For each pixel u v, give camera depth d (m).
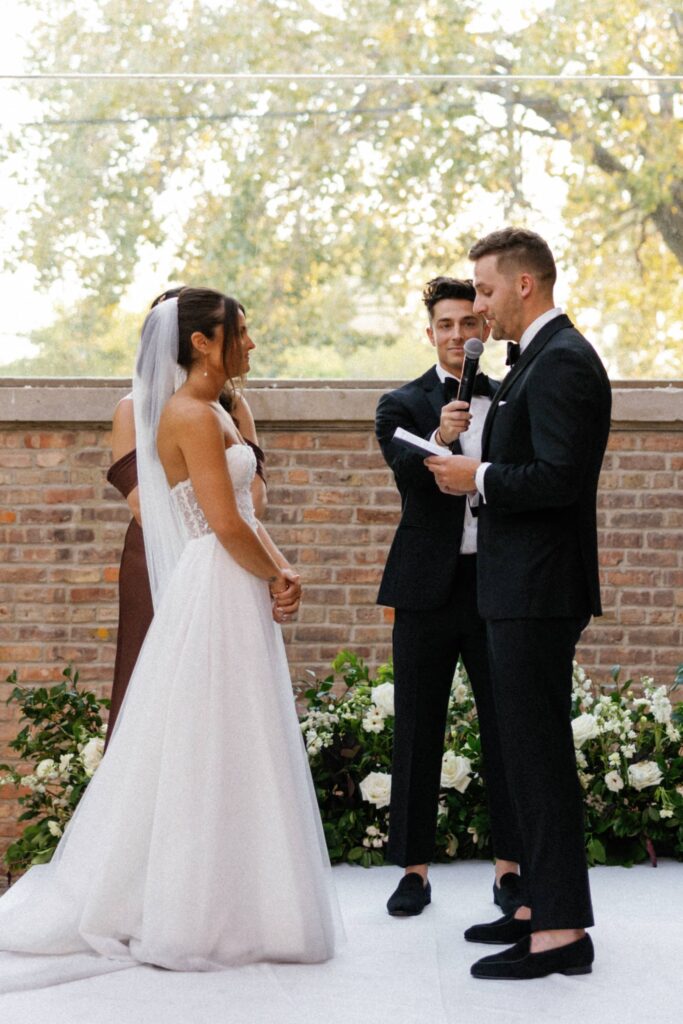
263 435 4.84
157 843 2.89
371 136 5.00
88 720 4.36
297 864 2.93
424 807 3.43
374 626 4.84
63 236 4.95
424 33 5.02
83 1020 2.54
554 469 2.70
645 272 5.00
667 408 4.79
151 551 3.20
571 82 5.00
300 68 5.00
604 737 4.21
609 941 3.12
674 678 4.82
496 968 2.81
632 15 5.04
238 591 3.04
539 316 2.91
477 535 3.00
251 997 2.68
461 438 3.46
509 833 3.40
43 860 4.04
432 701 3.44
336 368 4.97
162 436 3.09
